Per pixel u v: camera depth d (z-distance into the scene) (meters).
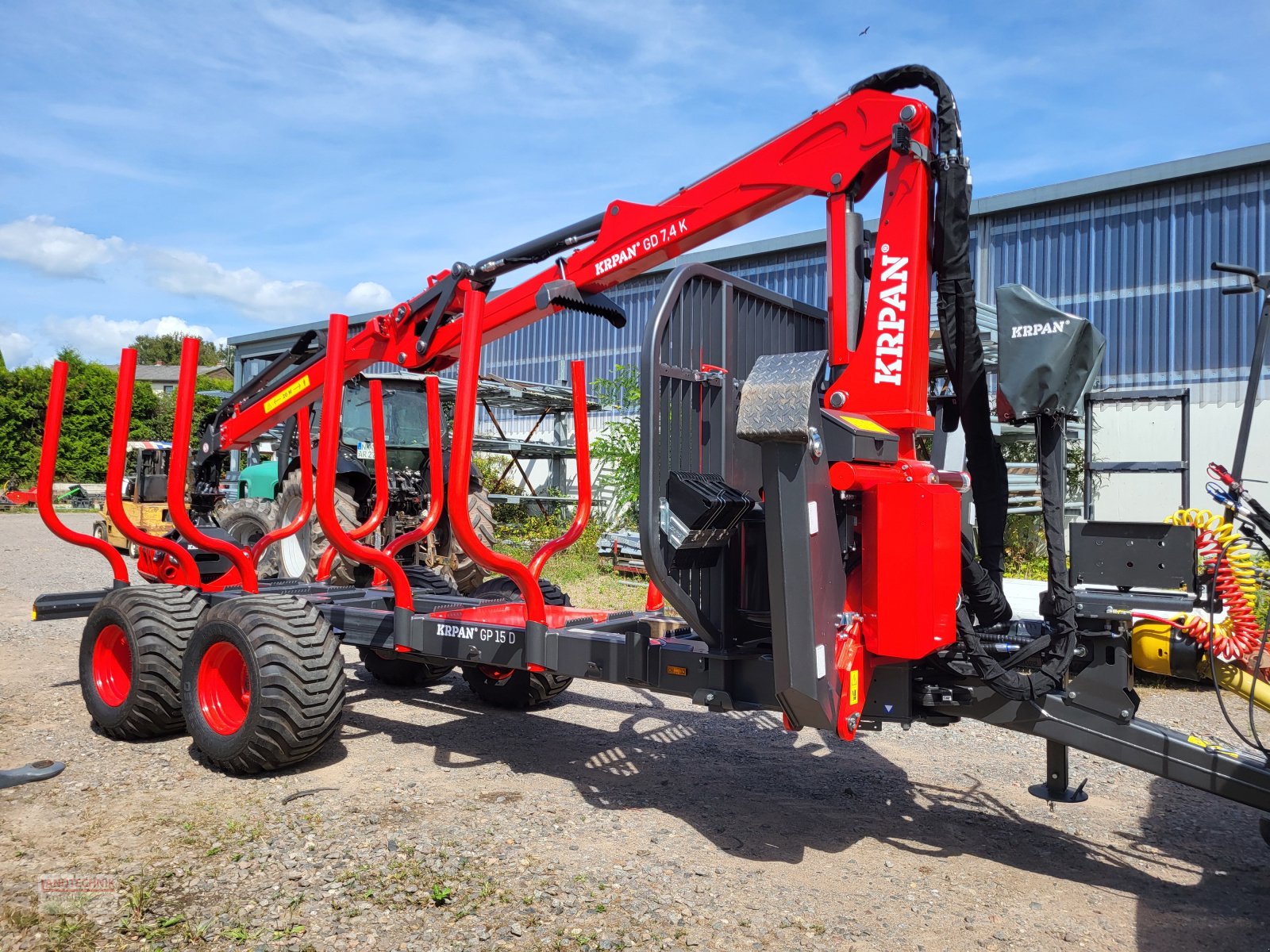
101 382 37.12
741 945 2.68
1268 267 10.81
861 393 3.38
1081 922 2.86
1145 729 3.04
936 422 3.94
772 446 2.95
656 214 4.23
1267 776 2.85
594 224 4.55
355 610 4.73
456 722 5.20
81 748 4.53
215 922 2.75
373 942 2.65
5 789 3.94
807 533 2.88
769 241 14.80
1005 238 12.68
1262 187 10.89
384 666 6.02
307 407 6.12
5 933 2.68
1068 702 3.13
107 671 4.78
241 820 3.58
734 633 3.51
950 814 3.82
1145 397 5.93
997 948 2.69
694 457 3.47
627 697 5.90
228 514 10.07
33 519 24.83
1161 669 3.07
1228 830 3.66
